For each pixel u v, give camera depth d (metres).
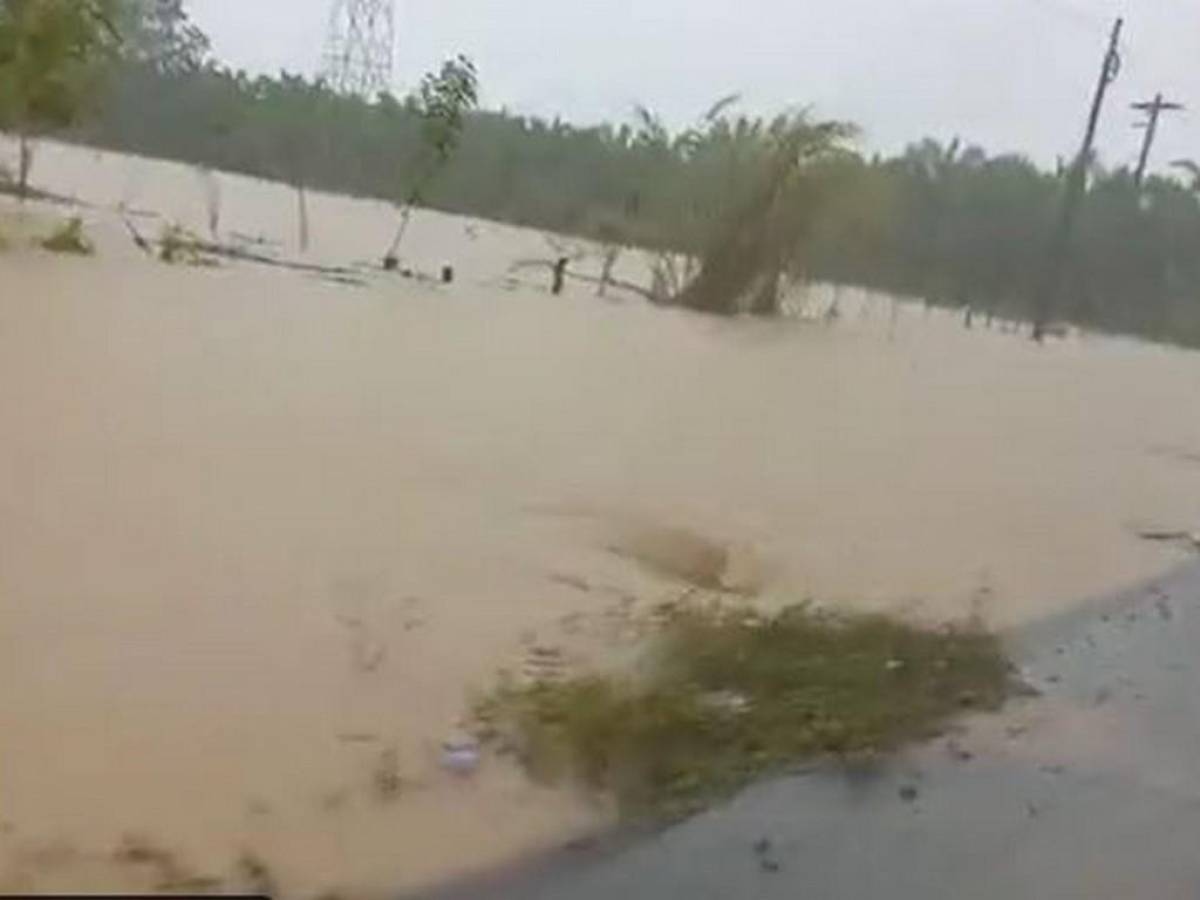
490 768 5.54
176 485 8.34
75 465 8.41
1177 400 24.39
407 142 42.41
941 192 48.03
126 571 6.92
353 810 5.06
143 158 41.78
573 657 6.76
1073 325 46.91
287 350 13.21
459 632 6.89
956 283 45.59
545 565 8.15
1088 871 5.33
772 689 6.75
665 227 26.64
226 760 5.25
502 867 4.85
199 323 13.81
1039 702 7.18
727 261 25.47
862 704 6.69
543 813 5.27
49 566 6.81
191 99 43.75
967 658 7.58
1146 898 5.17
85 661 5.86
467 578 7.70
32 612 6.26
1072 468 14.48
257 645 6.33
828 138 25.86
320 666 6.23
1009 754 6.41
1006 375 23.36
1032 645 8.19
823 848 5.27
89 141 40.69
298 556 7.55
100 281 15.63
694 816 5.41
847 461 12.58
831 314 27.39
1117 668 7.95
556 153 42.75
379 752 5.52
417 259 25.70
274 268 20.02
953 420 16.42
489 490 9.51
